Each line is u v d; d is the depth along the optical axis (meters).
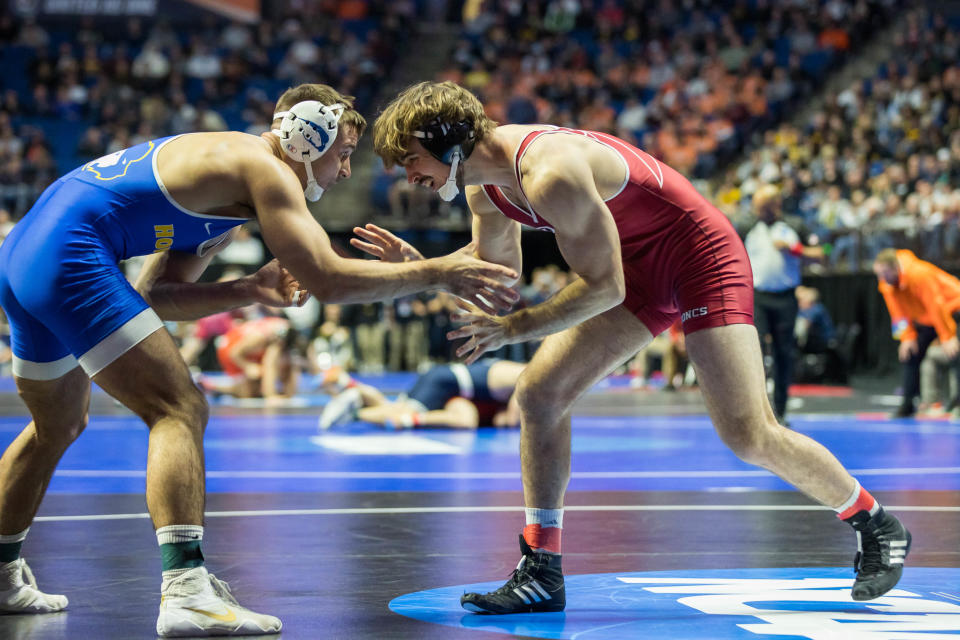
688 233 4.06
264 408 15.02
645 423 12.88
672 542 5.32
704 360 4.03
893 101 25.16
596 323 4.16
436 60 31.50
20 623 3.73
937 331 12.20
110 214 3.71
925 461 8.66
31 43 29.94
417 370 24.66
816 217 21.56
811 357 19.36
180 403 3.67
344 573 4.58
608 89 28.84
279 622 3.60
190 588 3.54
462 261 3.84
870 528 4.08
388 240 4.05
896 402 16.08
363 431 11.60
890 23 29.39
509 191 4.08
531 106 26.84
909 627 3.62
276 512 6.23
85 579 4.45
